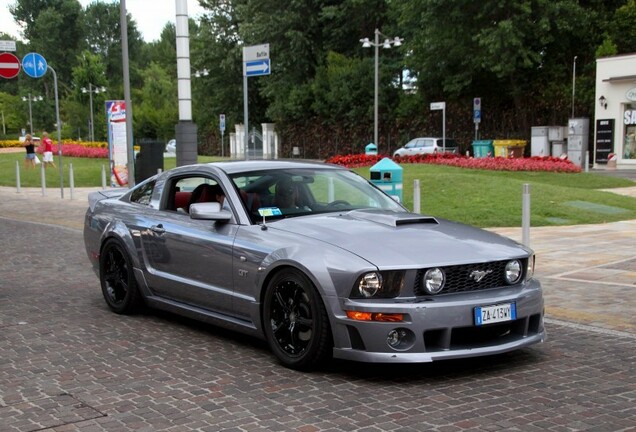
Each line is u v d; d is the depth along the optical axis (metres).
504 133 40.75
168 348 5.73
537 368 5.03
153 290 6.61
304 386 4.69
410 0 37.78
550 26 34.59
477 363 5.16
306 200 5.94
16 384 4.85
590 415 4.09
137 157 19.70
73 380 4.92
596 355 5.34
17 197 22.03
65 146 42.12
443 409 4.22
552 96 37.75
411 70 43.69
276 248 5.12
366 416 4.12
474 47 37.25
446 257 4.75
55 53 104.81
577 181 21.28
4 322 6.69
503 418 4.05
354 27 49.75
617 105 31.25
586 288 7.72
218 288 5.71
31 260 10.53
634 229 12.55
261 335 5.38
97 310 7.23
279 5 51.38
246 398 4.48
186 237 6.03
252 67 13.68
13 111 97.38
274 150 55.62
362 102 48.66
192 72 68.88
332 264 4.71
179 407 4.34
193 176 6.46
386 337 4.52
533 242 11.19
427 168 22.89
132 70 107.62
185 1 13.97
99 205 7.55
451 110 43.41
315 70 52.72
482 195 16.06
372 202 6.18
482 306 4.65
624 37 36.34
